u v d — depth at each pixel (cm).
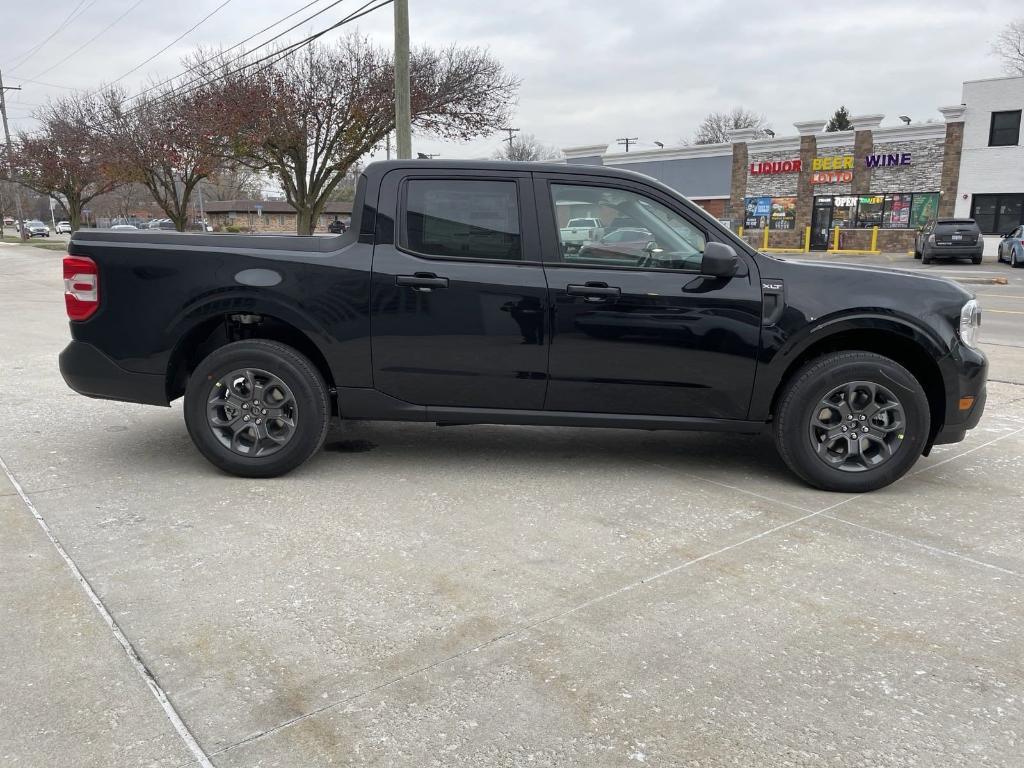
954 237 2758
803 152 3628
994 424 608
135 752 226
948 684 263
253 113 2116
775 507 425
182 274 444
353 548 365
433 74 2258
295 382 446
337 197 5734
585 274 439
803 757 226
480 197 445
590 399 450
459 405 457
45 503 417
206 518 398
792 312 433
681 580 336
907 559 359
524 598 319
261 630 292
